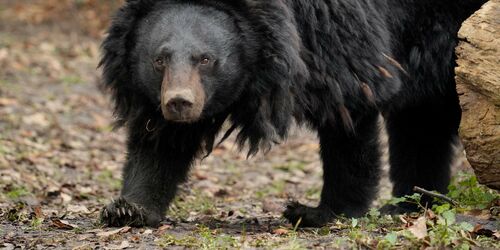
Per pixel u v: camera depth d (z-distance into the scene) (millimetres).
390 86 11328
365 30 10969
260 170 18422
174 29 9773
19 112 20859
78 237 9867
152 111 10508
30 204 13219
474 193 11078
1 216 11438
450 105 12750
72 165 17094
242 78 10117
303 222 11086
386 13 11664
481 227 9352
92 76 25734
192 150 11039
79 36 31250
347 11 10828
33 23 32375
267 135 10336
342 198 11383
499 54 9523
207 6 9977
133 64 10242
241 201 14938
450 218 8891
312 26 10617
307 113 11055
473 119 9734
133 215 10438
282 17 10086
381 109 11562
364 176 11383
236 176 17734
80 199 14398
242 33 9992
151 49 9852
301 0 10562
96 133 20438
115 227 10484
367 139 11344
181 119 9375
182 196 14719
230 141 20531
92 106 22688
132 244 9406
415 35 12148
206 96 9797
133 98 10477
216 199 15203
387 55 11391
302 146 20625
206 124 10695
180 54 9594
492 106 9602
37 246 9445
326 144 11359
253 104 10289
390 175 13578
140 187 10844
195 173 17125
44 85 24047
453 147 13664
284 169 18547
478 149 9711
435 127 13133
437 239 8562
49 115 21172
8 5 34844
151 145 10836
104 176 16516
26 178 14945
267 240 9281
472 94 9797
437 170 13383
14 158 16328
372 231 9789
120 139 20125
